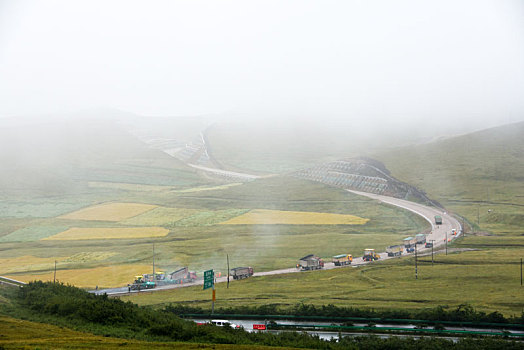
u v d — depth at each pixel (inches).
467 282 4217.5
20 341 1784.0
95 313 2460.6
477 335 2733.8
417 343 2400.3
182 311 3371.1
